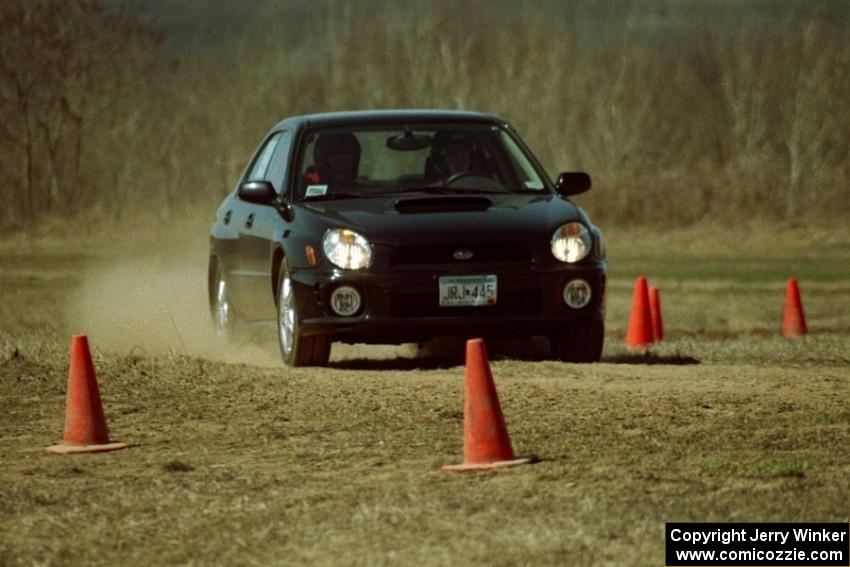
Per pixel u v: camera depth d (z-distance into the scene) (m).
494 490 29.31
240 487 30.81
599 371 45.72
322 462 33.16
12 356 49.12
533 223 47.25
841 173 187.75
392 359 50.59
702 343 62.03
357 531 26.38
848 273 126.31
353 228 46.66
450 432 35.97
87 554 26.05
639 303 64.88
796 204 179.38
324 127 51.66
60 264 131.12
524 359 50.59
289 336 48.28
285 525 27.17
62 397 43.47
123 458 34.84
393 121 51.81
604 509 27.25
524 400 39.72
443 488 29.77
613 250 157.50
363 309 46.28
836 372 46.97
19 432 38.94
